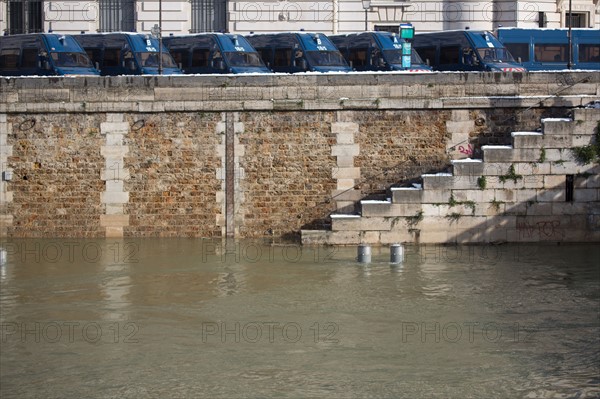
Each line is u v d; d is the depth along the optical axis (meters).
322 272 40.53
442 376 29.70
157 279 39.62
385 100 45.47
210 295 37.47
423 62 55.00
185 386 29.16
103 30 66.38
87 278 39.91
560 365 30.47
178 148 45.91
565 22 66.88
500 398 28.23
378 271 40.62
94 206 46.19
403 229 44.25
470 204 44.09
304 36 54.66
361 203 44.50
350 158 45.72
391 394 28.48
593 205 44.19
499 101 45.38
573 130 43.91
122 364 30.78
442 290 37.88
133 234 46.19
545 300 36.66
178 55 55.91
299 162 45.75
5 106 45.97
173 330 33.62
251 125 45.75
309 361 30.89
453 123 45.62
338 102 45.47
